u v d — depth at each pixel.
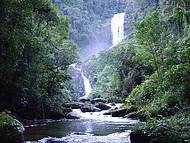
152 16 21.83
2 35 14.00
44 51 19.12
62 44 23.59
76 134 11.64
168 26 21.83
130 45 32.12
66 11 72.19
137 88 22.53
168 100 14.32
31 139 10.61
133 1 64.44
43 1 18.34
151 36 21.33
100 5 85.19
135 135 8.76
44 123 16.91
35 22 18.77
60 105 21.41
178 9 20.92
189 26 18.53
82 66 59.16
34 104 19.14
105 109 26.56
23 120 17.44
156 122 8.87
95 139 10.23
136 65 29.19
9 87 16.92
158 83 18.41
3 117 9.92
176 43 18.23
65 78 22.17
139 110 18.41
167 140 7.89
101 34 75.50
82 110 25.69
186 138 7.76
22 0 14.69
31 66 17.17
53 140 10.19
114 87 36.03
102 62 53.34
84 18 76.81
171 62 16.23
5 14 14.04
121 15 72.94
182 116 11.13
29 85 17.80
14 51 14.91
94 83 54.28
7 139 9.38
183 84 12.84
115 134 11.36
